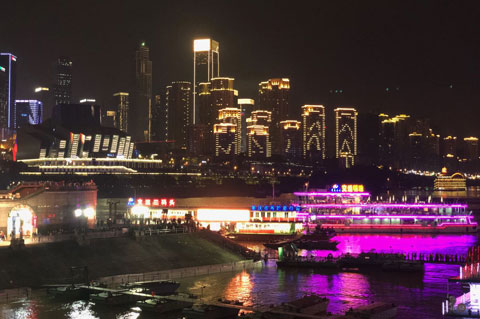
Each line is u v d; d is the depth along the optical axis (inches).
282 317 3806.6
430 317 4114.2
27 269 4771.2
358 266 6382.9
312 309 4028.1
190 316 3922.2
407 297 4805.6
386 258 6456.7
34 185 6097.4
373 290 5098.4
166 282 4722.0
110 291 4404.5
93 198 6619.1
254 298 4643.2
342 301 4623.5
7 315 3959.2
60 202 6058.1
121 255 5467.5
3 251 4845.0
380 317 4003.4
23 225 5679.1
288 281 5452.8
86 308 4168.3
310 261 6294.3
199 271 5679.1
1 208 5600.4
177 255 5890.8
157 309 4040.4
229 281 5354.3
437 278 5713.6
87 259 5206.7
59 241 5290.4
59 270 4913.9
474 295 4040.4
